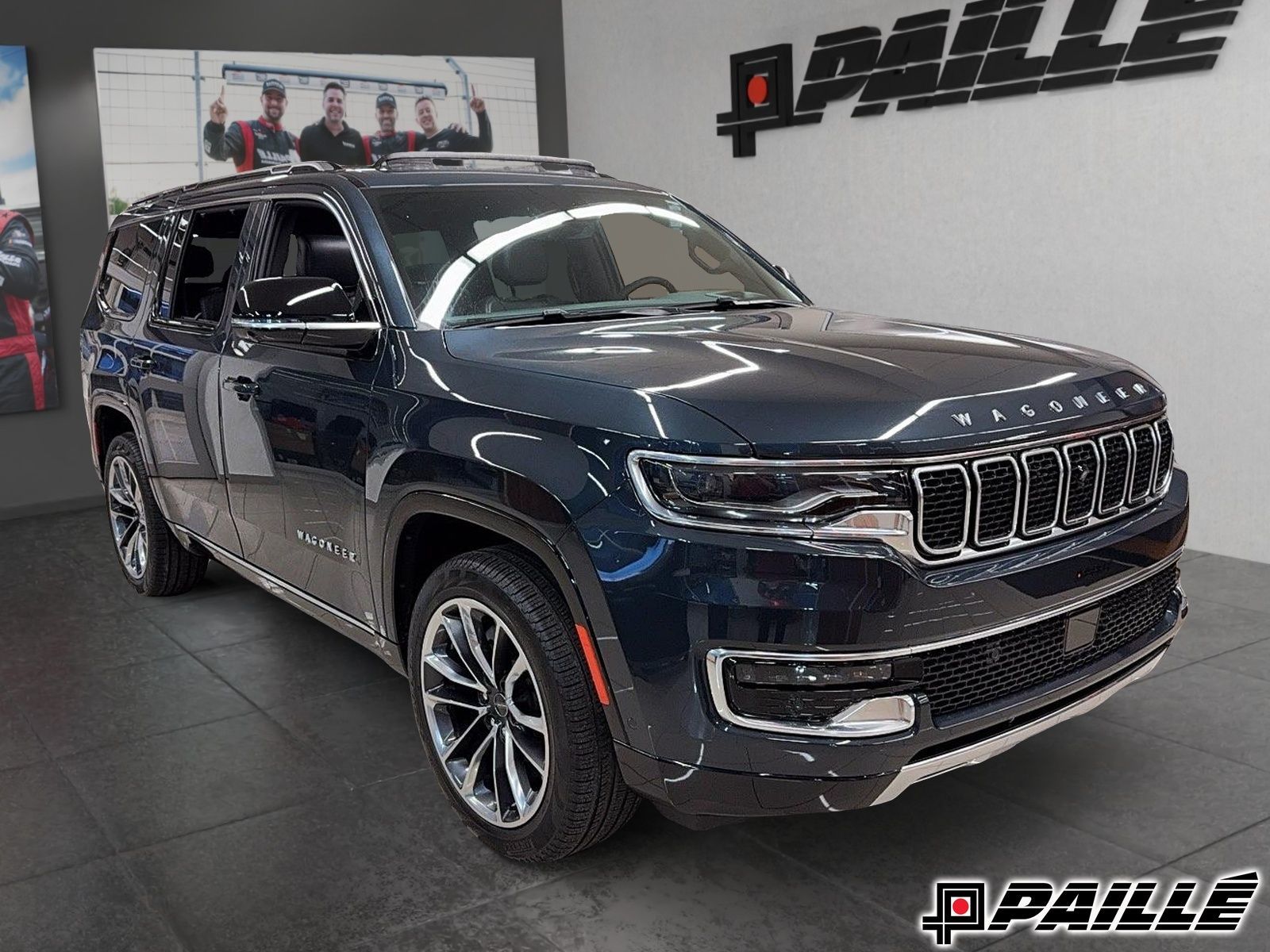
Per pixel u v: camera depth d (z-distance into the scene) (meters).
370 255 2.82
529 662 2.29
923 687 2.04
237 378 3.23
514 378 2.33
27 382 6.46
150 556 4.40
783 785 2.01
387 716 3.34
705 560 1.96
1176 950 2.13
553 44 7.83
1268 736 3.03
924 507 2.01
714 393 2.09
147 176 6.66
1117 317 4.95
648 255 3.25
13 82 6.22
